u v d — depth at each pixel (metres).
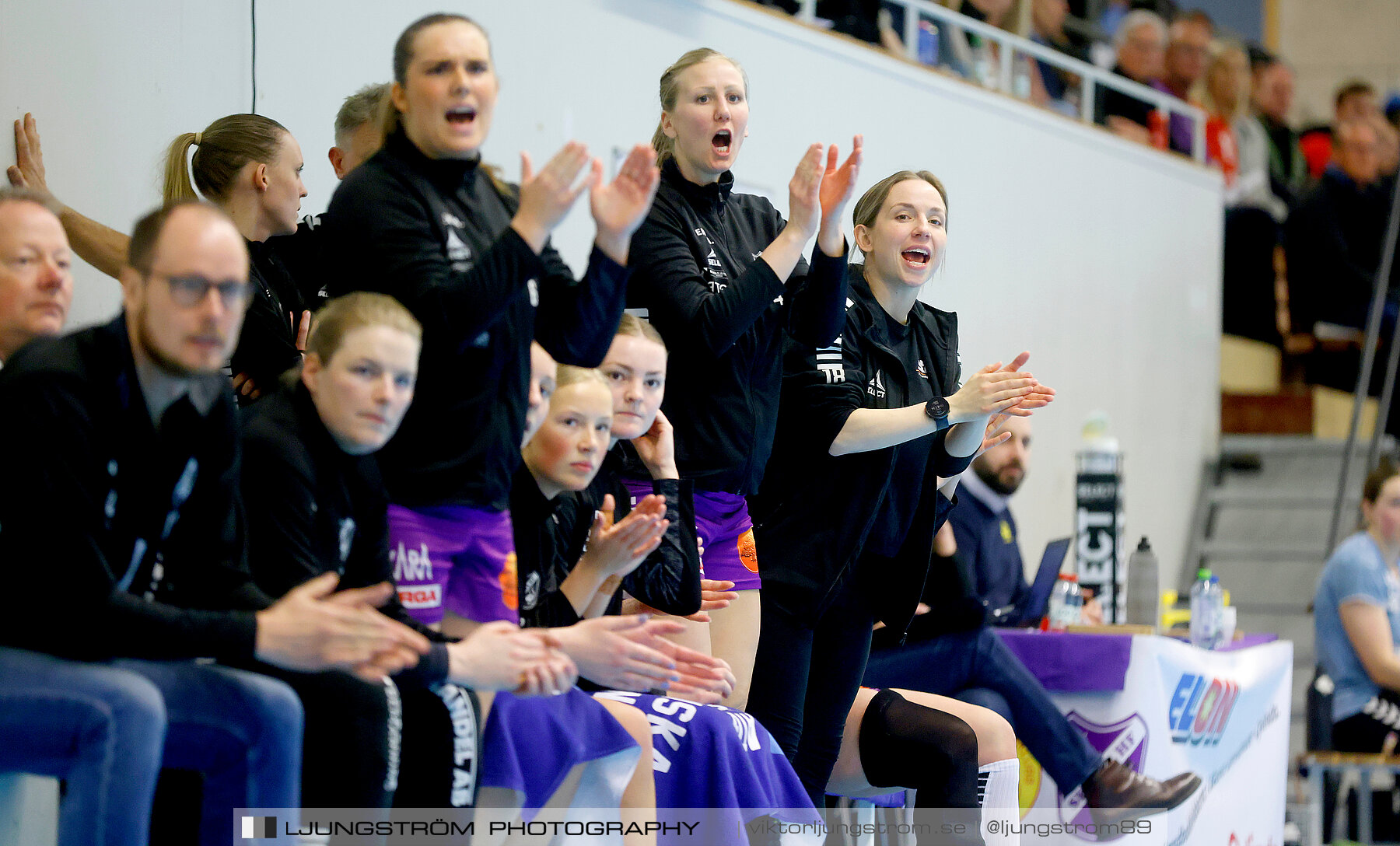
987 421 13.30
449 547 8.98
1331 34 42.78
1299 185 39.47
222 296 7.49
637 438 11.04
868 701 13.05
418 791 8.37
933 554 14.56
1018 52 31.77
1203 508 33.78
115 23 14.60
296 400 8.35
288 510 8.11
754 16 22.97
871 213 12.94
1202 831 16.09
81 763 7.32
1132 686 15.09
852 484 12.17
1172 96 36.94
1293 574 32.31
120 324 7.64
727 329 10.70
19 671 7.27
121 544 7.76
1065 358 29.48
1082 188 29.94
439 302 8.50
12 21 13.52
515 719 9.13
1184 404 33.38
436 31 8.92
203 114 15.68
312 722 8.04
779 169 23.36
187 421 7.74
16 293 9.39
